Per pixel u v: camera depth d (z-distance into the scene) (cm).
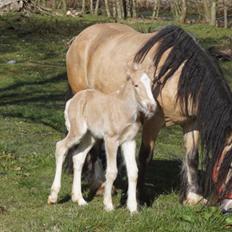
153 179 1086
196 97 818
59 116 1630
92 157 964
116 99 812
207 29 3194
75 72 1041
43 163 1151
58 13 3603
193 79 821
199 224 762
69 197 928
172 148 1395
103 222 763
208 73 812
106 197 832
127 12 3809
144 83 783
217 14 3891
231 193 761
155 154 1300
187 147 873
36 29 3009
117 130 809
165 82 845
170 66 844
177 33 862
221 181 762
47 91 1948
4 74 2155
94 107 834
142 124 873
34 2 3547
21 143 1327
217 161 772
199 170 888
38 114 1647
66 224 759
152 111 782
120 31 1000
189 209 798
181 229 743
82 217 781
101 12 3988
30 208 880
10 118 1586
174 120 867
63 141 876
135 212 801
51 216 809
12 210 868
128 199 821
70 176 1048
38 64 2339
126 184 1005
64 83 2061
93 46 1004
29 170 1117
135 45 925
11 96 1877
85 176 983
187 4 3859
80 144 893
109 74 943
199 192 863
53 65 2339
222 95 792
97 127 834
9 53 2538
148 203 902
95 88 987
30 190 988
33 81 2069
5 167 1124
